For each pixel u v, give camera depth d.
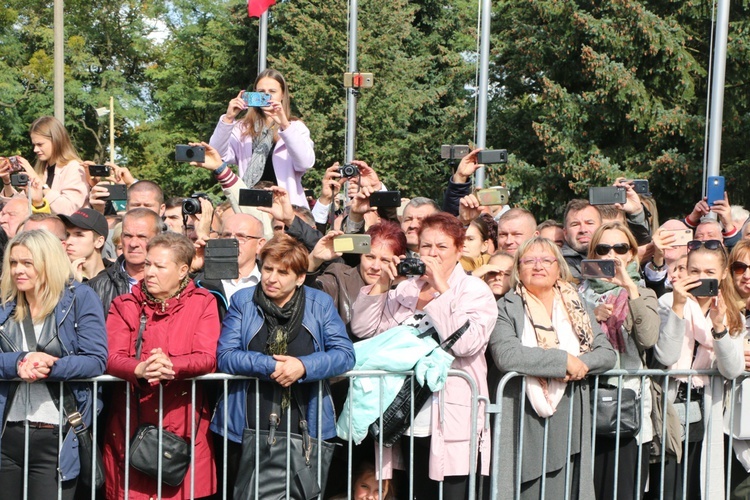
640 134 23.94
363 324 5.57
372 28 30.55
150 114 40.97
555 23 24.08
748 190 22.66
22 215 6.76
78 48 37.88
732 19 23.22
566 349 5.46
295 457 5.15
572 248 6.75
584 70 23.16
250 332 5.21
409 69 31.17
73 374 4.99
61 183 7.44
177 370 5.03
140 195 7.07
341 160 30.00
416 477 5.52
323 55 29.75
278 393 5.20
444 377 5.27
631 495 5.70
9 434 5.06
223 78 35.84
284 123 7.48
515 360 5.34
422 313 5.55
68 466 5.06
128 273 5.93
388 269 5.38
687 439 5.73
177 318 5.25
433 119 33.09
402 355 5.30
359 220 6.63
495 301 5.50
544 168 24.36
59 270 5.08
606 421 5.53
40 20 39.84
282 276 5.20
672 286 6.21
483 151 7.15
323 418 5.29
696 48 23.97
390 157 30.64
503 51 26.94
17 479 5.09
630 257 6.05
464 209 6.88
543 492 5.41
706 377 5.84
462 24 34.88
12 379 4.99
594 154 22.91
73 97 37.03
